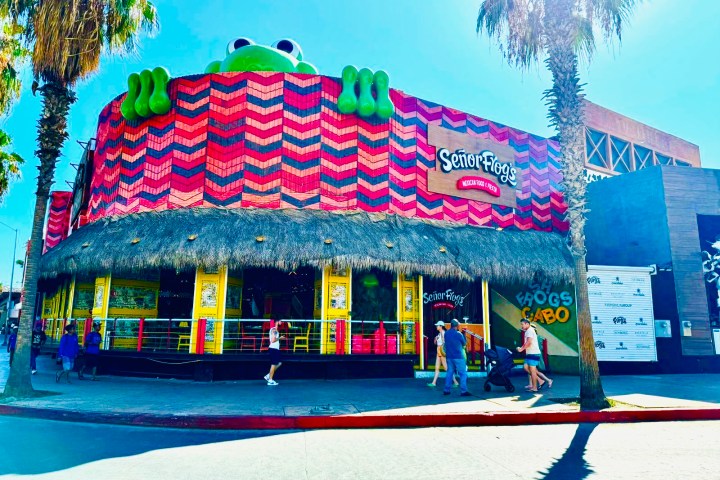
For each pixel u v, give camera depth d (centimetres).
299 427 835
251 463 604
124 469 572
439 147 1722
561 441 736
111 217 1545
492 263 1525
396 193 1620
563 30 1154
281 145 1533
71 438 736
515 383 1350
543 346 1675
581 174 1127
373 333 1506
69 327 1330
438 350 1263
